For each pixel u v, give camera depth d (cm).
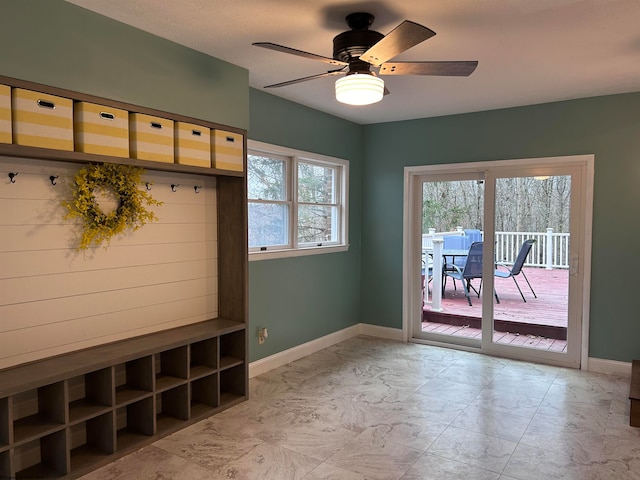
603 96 423
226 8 256
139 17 269
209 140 332
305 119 467
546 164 451
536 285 466
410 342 535
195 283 357
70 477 252
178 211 342
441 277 531
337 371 434
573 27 274
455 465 271
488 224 487
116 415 283
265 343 435
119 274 304
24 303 257
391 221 545
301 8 254
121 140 277
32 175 257
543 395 377
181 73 312
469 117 491
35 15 238
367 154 559
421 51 312
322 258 504
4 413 225
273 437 304
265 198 437
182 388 318
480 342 502
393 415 338
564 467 268
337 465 271
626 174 417
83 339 285
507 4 245
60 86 248
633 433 310
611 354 430
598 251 432
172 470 264
